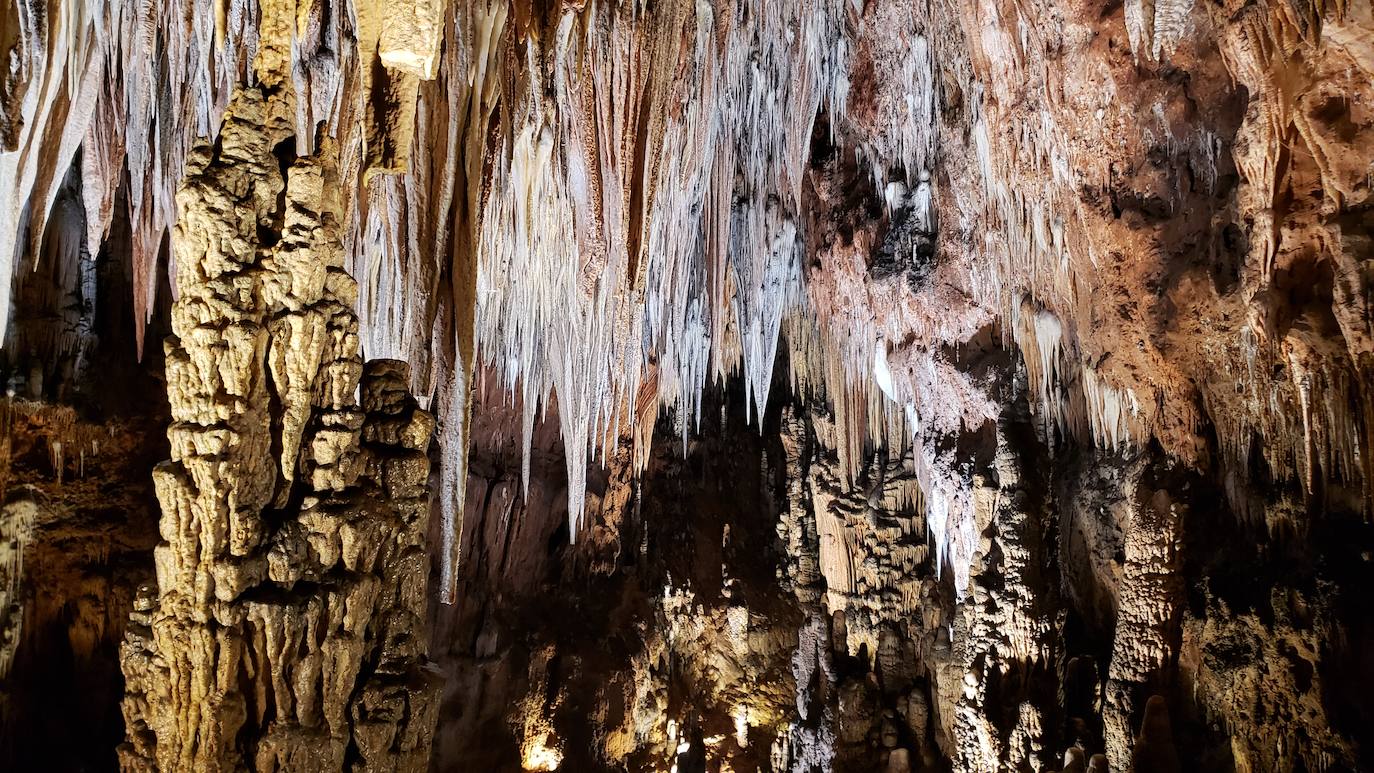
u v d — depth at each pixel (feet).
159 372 23.79
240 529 7.86
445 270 15.08
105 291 23.75
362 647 8.48
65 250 22.56
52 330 21.88
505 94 15.96
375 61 10.74
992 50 20.48
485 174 16.02
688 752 33.60
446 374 15.20
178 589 7.75
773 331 32.22
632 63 17.98
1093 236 20.06
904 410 32.35
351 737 8.33
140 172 17.51
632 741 31.60
